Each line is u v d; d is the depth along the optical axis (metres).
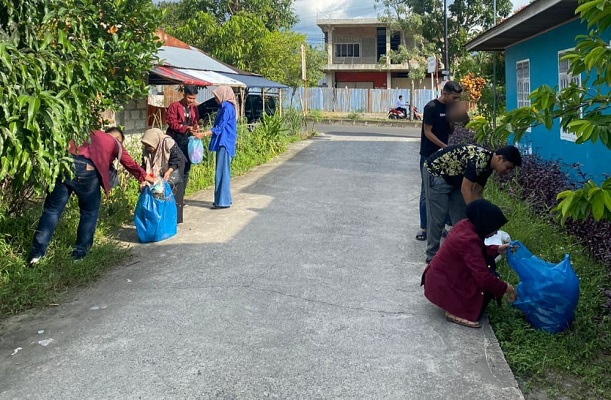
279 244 6.62
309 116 26.58
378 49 43.00
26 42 4.62
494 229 4.39
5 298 4.87
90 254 5.95
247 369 3.78
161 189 6.66
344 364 3.86
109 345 4.14
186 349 4.06
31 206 6.68
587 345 4.07
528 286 4.38
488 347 4.11
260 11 28.50
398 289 5.22
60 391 3.54
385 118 32.19
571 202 2.99
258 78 17.25
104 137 5.95
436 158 5.56
